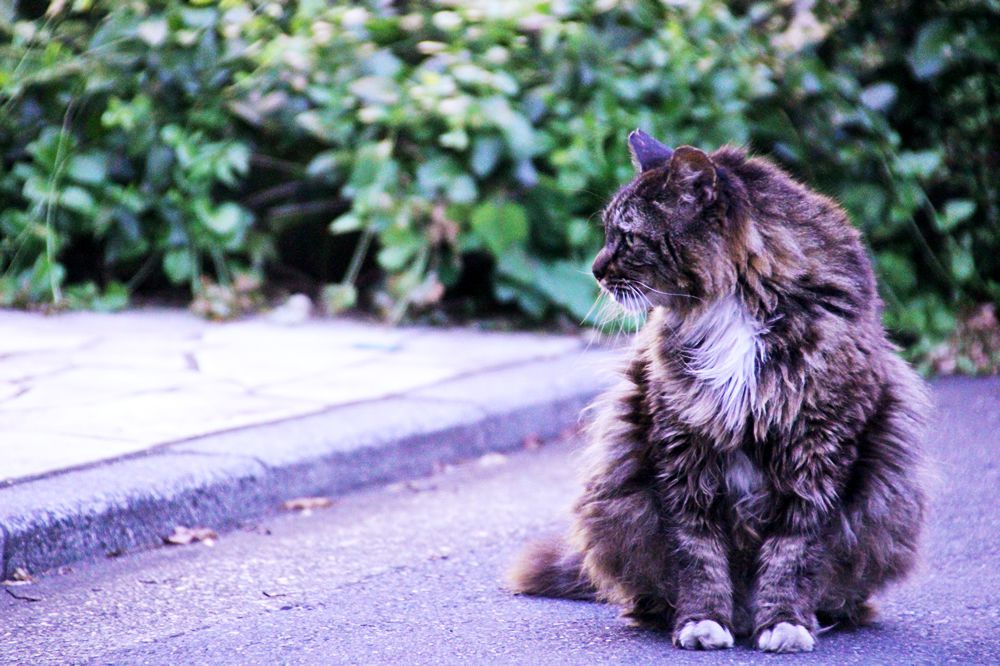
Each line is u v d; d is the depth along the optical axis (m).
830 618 4.74
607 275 4.84
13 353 8.17
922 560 5.00
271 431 6.57
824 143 10.18
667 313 4.73
